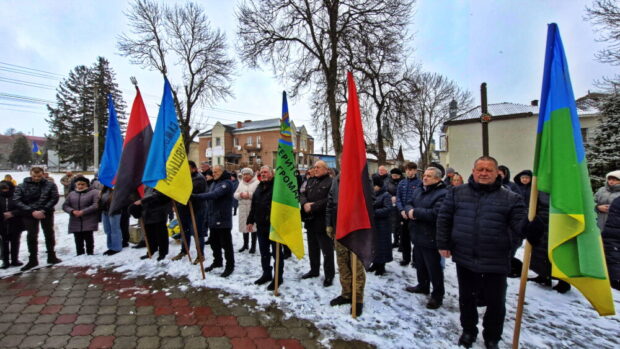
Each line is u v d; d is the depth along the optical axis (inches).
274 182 144.1
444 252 106.8
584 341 106.2
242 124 1811.0
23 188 178.1
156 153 159.5
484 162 100.3
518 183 179.0
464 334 102.7
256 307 128.1
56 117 1239.5
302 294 140.6
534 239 89.3
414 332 109.4
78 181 202.2
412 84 542.0
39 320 117.4
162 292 143.3
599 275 82.4
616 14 395.5
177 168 159.5
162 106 163.0
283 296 138.3
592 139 465.4
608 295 83.7
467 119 765.3
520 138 713.0
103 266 180.1
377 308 127.7
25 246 227.8
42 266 180.4
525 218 92.6
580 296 143.6
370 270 178.1
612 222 147.3
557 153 87.7
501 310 96.9
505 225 96.9
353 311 118.8
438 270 129.5
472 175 105.9
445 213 107.9
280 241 140.1
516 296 144.8
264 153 1631.4
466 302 102.0
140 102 190.9
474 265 98.0
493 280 97.1
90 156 1236.5
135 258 194.9
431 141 1154.0
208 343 102.6
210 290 145.3
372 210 119.3
